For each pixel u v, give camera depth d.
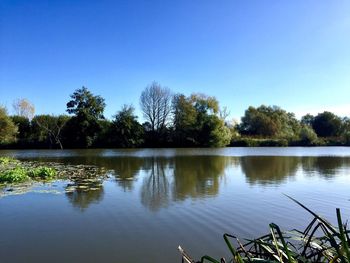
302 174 18.39
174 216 9.00
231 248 3.32
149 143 63.00
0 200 11.21
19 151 50.00
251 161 27.89
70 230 7.75
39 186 14.32
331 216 9.14
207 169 21.34
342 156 34.47
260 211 9.56
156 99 65.19
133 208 9.97
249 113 82.88
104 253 6.32
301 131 71.06
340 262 2.86
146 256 6.18
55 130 60.47
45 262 5.91
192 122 62.53
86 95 61.81
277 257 3.14
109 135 61.12
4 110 52.75
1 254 6.29
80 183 15.18
